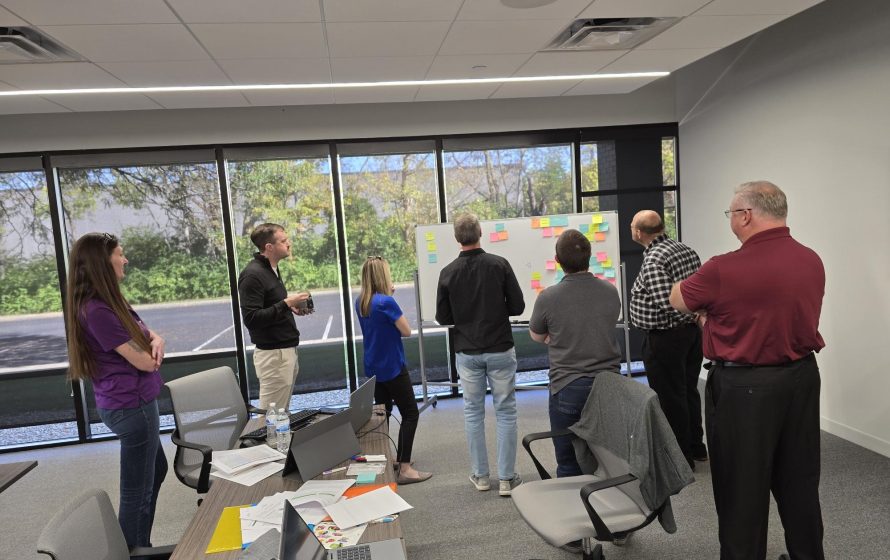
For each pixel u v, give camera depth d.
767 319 1.99
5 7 2.30
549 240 4.48
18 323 4.69
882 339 3.32
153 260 4.83
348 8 2.53
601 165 5.33
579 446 2.39
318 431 2.08
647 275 3.13
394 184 5.13
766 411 2.03
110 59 3.03
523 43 3.25
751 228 2.04
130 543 2.34
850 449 3.48
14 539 3.12
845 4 3.36
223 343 4.96
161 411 4.91
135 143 4.68
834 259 3.60
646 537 2.70
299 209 5.01
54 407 4.76
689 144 5.18
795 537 2.13
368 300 3.27
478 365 3.13
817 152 3.67
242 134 4.82
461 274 3.05
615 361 2.45
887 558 2.40
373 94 4.33
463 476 3.54
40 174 4.62
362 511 1.73
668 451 1.95
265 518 1.71
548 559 2.59
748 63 4.28
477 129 5.12
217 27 2.66
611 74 4.15
